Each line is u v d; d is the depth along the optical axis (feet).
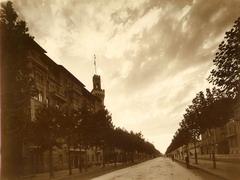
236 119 89.66
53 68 207.10
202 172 121.49
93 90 374.84
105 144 223.92
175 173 125.39
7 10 89.40
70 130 150.00
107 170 182.60
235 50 63.21
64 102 213.46
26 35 90.17
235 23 62.08
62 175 146.30
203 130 148.36
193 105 155.53
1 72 85.15
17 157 100.12
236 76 65.16
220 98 98.58
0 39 86.12
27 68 91.71
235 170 109.09
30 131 106.11
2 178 95.20
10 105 85.87
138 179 102.58
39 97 173.47
